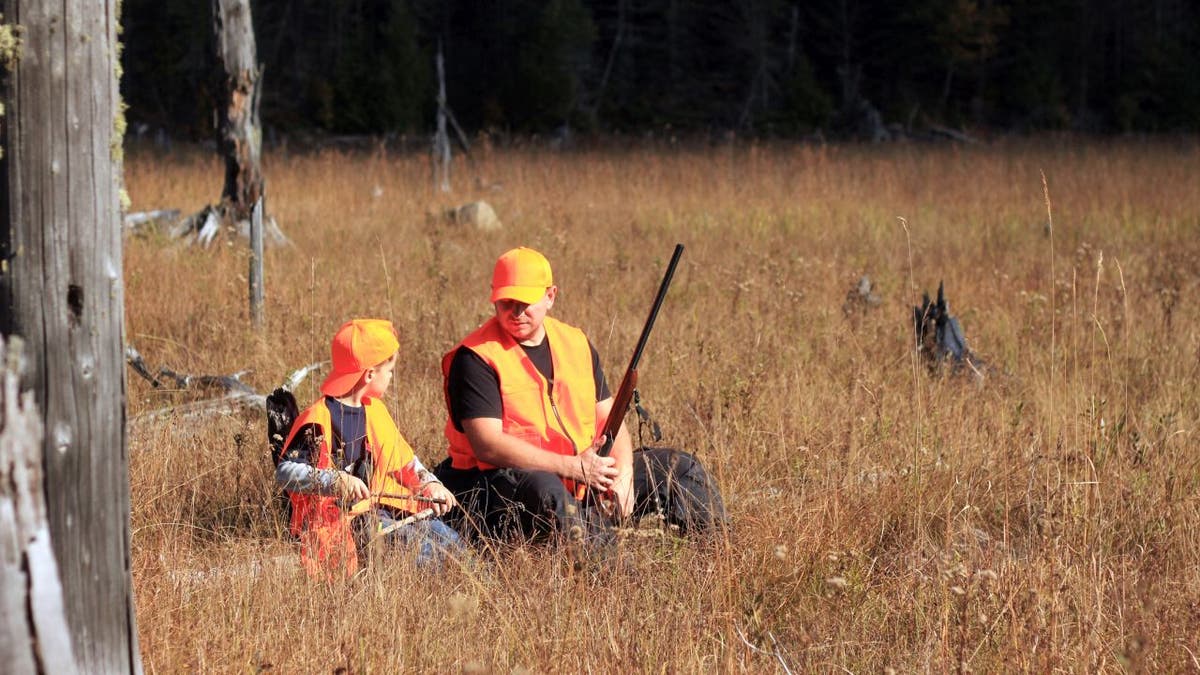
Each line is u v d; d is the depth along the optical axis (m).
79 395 4.84
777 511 8.91
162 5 91.81
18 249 4.71
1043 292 18.17
